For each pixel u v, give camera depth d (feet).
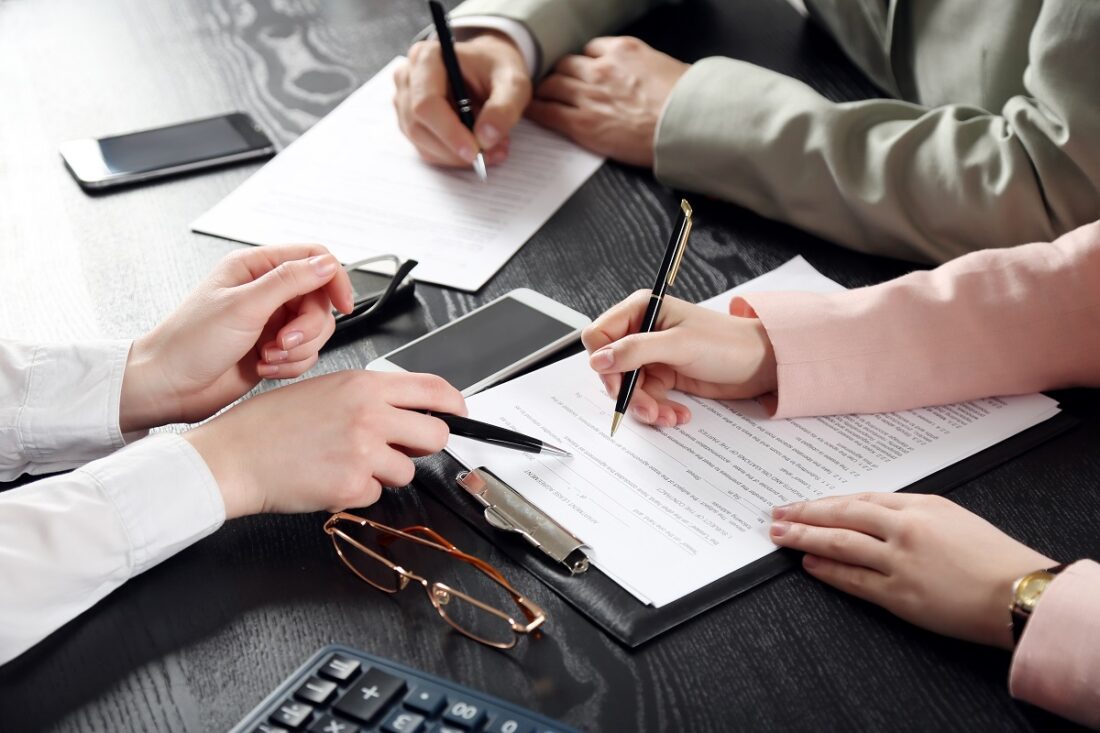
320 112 4.36
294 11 5.17
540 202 3.72
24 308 3.27
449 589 2.10
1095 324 2.70
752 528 2.33
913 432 2.63
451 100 4.09
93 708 2.00
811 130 3.36
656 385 2.77
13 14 5.16
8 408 2.61
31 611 2.12
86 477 2.29
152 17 5.13
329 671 1.95
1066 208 3.04
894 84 4.06
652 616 2.11
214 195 3.83
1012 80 3.52
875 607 2.14
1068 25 2.93
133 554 2.24
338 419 2.44
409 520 2.41
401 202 3.76
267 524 2.41
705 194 3.69
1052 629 1.89
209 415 2.76
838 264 3.30
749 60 4.43
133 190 3.87
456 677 2.01
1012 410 2.68
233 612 2.18
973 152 3.15
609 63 4.13
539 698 1.96
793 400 2.66
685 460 2.54
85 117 4.33
